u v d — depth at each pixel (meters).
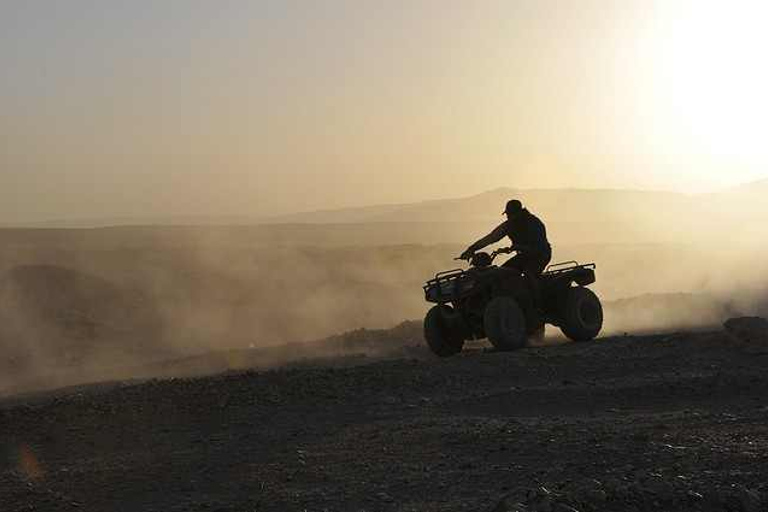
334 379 12.85
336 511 7.14
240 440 10.05
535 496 6.64
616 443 8.38
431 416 10.75
